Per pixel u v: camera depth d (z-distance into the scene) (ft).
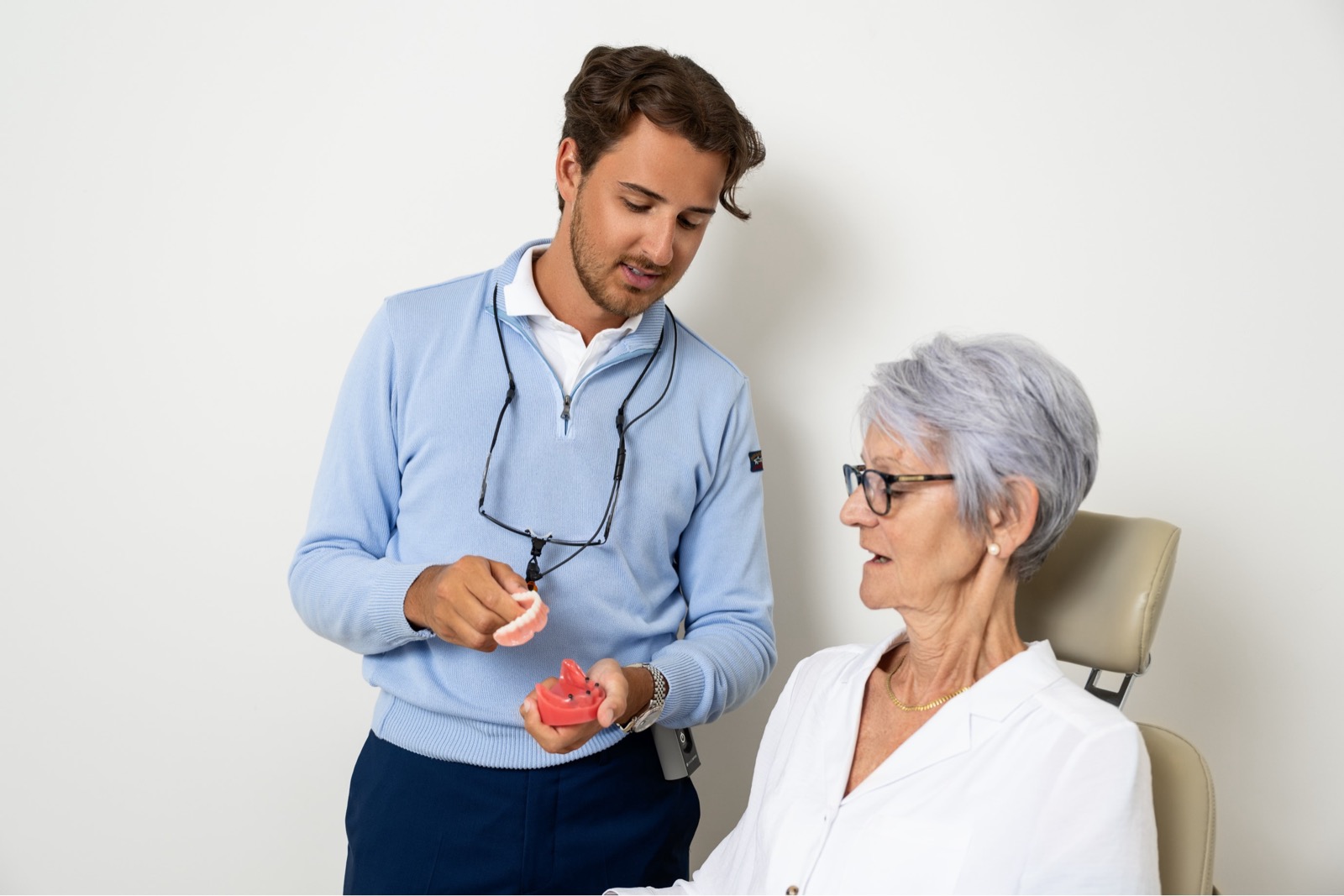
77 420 6.49
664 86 4.60
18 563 6.54
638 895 4.32
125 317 6.46
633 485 5.24
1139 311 6.39
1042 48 6.31
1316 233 6.27
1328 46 6.18
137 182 6.40
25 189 6.36
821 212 6.48
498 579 4.45
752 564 5.69
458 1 6.35
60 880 6.79
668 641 5.53
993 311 6.45
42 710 6.64
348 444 5.20
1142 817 3.32
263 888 6.89
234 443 6.54
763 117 6.42
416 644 5.05
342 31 6.37
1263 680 6.48
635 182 4.67
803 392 6.61
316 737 6.75
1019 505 3.55
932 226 6.44
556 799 5.03
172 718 6.69
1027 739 3.50
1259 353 6.34
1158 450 6.43
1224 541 6.43
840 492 6.65
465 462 5.07
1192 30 6.24
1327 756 6.50
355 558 4.98
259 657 6.66
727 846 4.33
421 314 5.24
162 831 6.78
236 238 6.46
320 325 6.51
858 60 6.37
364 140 6.43
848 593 6.72
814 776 3.97
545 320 5.22
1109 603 3.96
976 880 3.39
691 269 6.57
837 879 3.63
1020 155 6.37
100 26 6.31
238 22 6.35
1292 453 6.36
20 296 6.41
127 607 6.60
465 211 6.47
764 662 5.45
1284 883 6.59
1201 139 6.29
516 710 4.95
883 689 4.04
